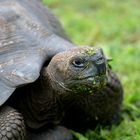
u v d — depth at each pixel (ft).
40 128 17.84
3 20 17.81
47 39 17.72
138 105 22.72
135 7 45.68
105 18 41.32
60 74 16.29
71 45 17.83
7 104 16.96
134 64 28.53
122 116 21.16
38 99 17.35
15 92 17.12
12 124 15.98
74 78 15.89
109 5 45.80
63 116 18.44
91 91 16.15
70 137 18.45
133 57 29.78
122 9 44.65
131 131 19.61
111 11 44.04
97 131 19.67
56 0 46.34
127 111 21.77
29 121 17.57
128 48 30.91
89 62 15.70
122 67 28.02
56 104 17.40
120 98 19.85
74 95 16.66
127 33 36.60
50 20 20.49
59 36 19.71
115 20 40.47
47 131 17.93
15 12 18.21
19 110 17.44
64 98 17.07
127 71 27.66
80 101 18.47
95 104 18.95
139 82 25.91
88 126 19.89
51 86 16.88
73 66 15.83
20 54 17.07
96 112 19.22
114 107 19.74
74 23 38.88
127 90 24.08
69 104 17.94
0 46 17.25
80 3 46.29
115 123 20.33
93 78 15.70
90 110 19.02
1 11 18.06
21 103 17.43
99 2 46.75
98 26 37.93
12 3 18.84
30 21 18.21
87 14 43.16
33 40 17.57
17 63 16.75
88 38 34.68
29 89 17.38
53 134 17.90
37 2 21.12
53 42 17.65
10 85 16.20
